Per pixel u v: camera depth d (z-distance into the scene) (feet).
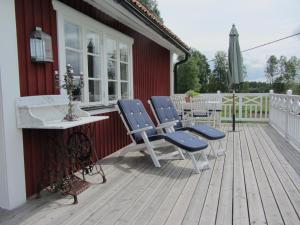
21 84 9.38
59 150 10.03
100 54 14.84
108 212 8.56
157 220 8.04
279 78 130.21
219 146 17.22
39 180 9.84
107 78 15.49
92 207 8.91
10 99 8.73
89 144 10.99
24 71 9.52
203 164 12.96
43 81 10.46
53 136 10.36
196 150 12.39
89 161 11.09
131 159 14.90
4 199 8.85
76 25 12.73
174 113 18.44
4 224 7.85
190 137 13.84
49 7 10.76
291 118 18.89
